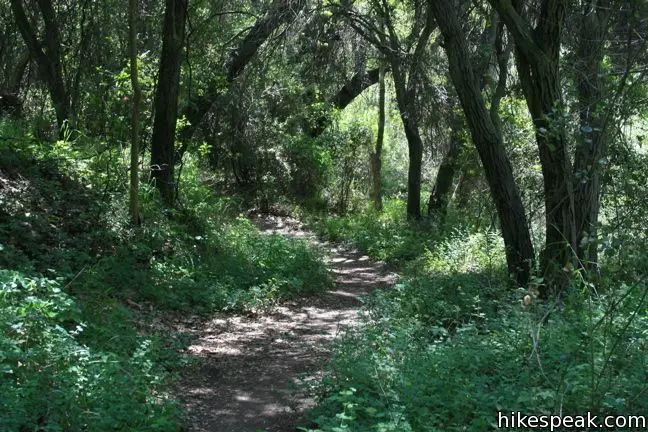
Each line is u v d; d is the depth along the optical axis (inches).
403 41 910.4
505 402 242.4
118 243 467.5
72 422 217.9
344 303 525.7
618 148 444.1
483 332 338.6
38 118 701.9
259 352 367.9
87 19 735.1
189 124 672.4
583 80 422.0
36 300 269.9
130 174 514.9
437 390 253.8
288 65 977.5
